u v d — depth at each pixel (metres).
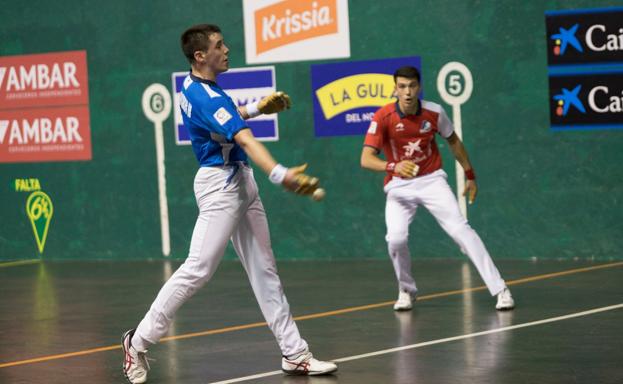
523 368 9.30
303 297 14.24
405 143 12.66
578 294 13.25
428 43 17.28
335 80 17.89
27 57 20.03
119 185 19.62
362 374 9.38
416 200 12.80
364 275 16.08
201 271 9.25
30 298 15.34
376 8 17.52
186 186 19.14
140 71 19.25
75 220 19.98
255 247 9.40
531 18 16.62
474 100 17.08
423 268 16.53
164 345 11.18
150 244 19.50
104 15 19.42
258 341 11.20
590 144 16.45
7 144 20.33
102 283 16.62
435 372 9.30
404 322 11.95
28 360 10.78
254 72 18.39
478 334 10.98
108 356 10.81
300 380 9.27
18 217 20.38
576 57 16.41
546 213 16.81
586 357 9.63
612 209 16.41
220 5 18.53
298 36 18.05
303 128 18.17
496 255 17.17
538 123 16.72
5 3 20.08
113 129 19.56
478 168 17.14
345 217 18.09
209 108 8.89
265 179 18.59
